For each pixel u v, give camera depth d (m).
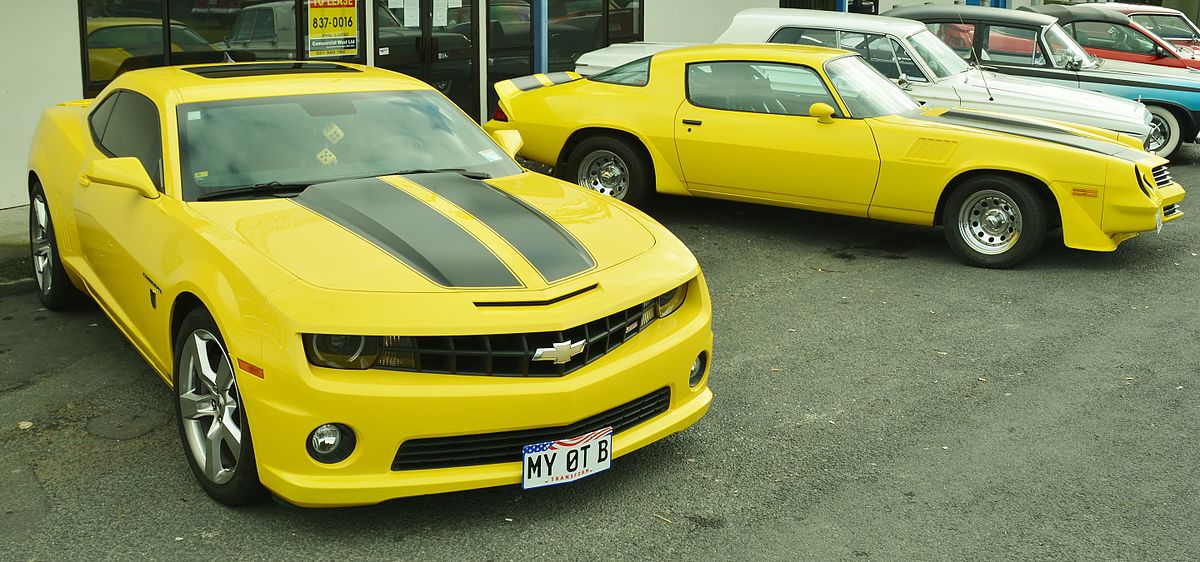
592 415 3.76
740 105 8.23
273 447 3.55
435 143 4.97
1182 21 17.14
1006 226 7.57
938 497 4.13
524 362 3.61
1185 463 4.46
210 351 3.98
